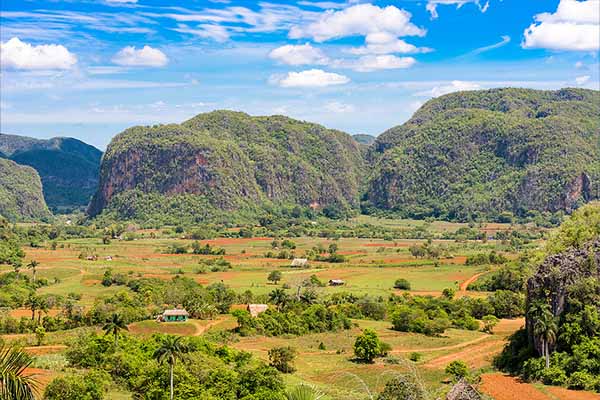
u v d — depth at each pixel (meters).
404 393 59.50
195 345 96.00
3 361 23.36
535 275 95.06
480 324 143.00
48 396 66.25
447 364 100.25
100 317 128.75
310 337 126.69
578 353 82.12
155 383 73.50
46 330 123.12
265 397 72.00
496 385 81.38
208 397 71.12
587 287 87.44
